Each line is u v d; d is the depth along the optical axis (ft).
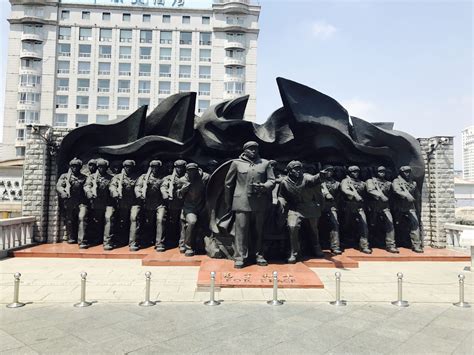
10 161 94.07
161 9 158.51
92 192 43.45
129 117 45.24
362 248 43.65
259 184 35.01
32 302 25.38
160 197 44.01
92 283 30.68
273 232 39.68
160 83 157.89
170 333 20.06
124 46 157.48
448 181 49.52
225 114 44.62
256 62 161.48
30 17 151.02
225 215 38.65
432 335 20.07
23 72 150.92
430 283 31.71
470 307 24.90
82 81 155.02
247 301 25.99
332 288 29.71
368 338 19.60
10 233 43.52
